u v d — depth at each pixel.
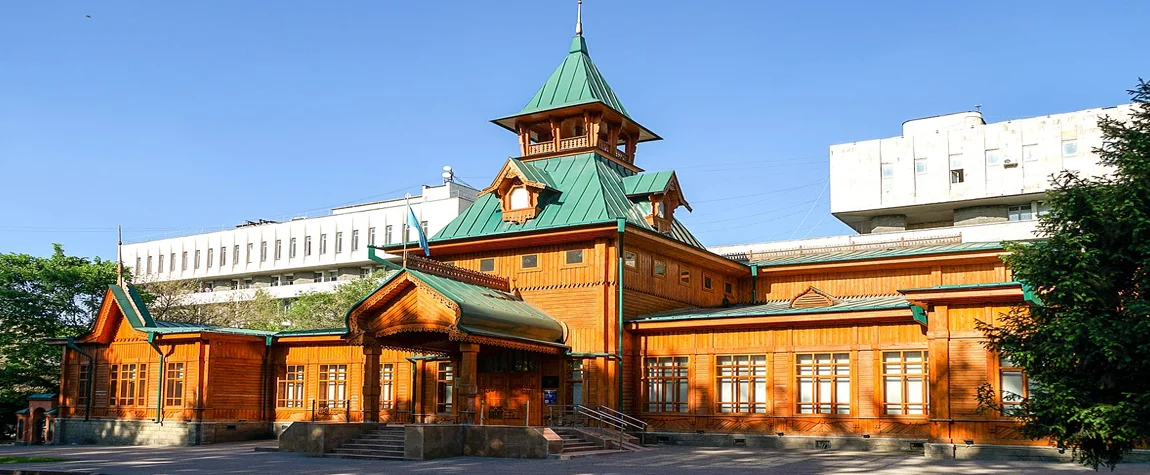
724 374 42.16
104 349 50.31
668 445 41.56
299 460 34.88
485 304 38.59
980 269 46.66
